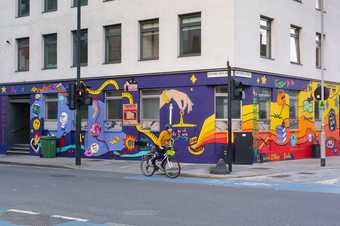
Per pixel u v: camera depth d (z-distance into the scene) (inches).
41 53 1117.7
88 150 1027.9
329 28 1143.6
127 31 973.8
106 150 1000.2
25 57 1165.7
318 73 1091.3
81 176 705.0
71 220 370.9
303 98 1041.5
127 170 797.9
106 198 481.7
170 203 449.1
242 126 882.1
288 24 997.2
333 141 1149.7
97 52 1018.7
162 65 923.4
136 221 365.7
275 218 373.7
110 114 1005.8
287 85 989.2
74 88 866.8
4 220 372.2
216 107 877.2
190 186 585.9
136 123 957.2
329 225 347.3
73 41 1068.5
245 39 869.2
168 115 913.5
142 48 962.7
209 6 866.8
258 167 808.3
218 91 876.0
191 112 884.6
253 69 888.3
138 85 954.7
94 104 1020.5
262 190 547.5
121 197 488.4
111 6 997.8
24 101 1168.8
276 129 956.0
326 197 489.4
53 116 1099.3
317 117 1087.0
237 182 633.0
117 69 987.3
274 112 952.3
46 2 1122.7
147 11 944.9
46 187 570.3
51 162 936.9
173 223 357.4
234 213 396.2
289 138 994.7
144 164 726.5
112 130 994.1
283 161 946.1
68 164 889.5
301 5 1042.1
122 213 398.6
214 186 586.6
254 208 420.2
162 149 705.0
